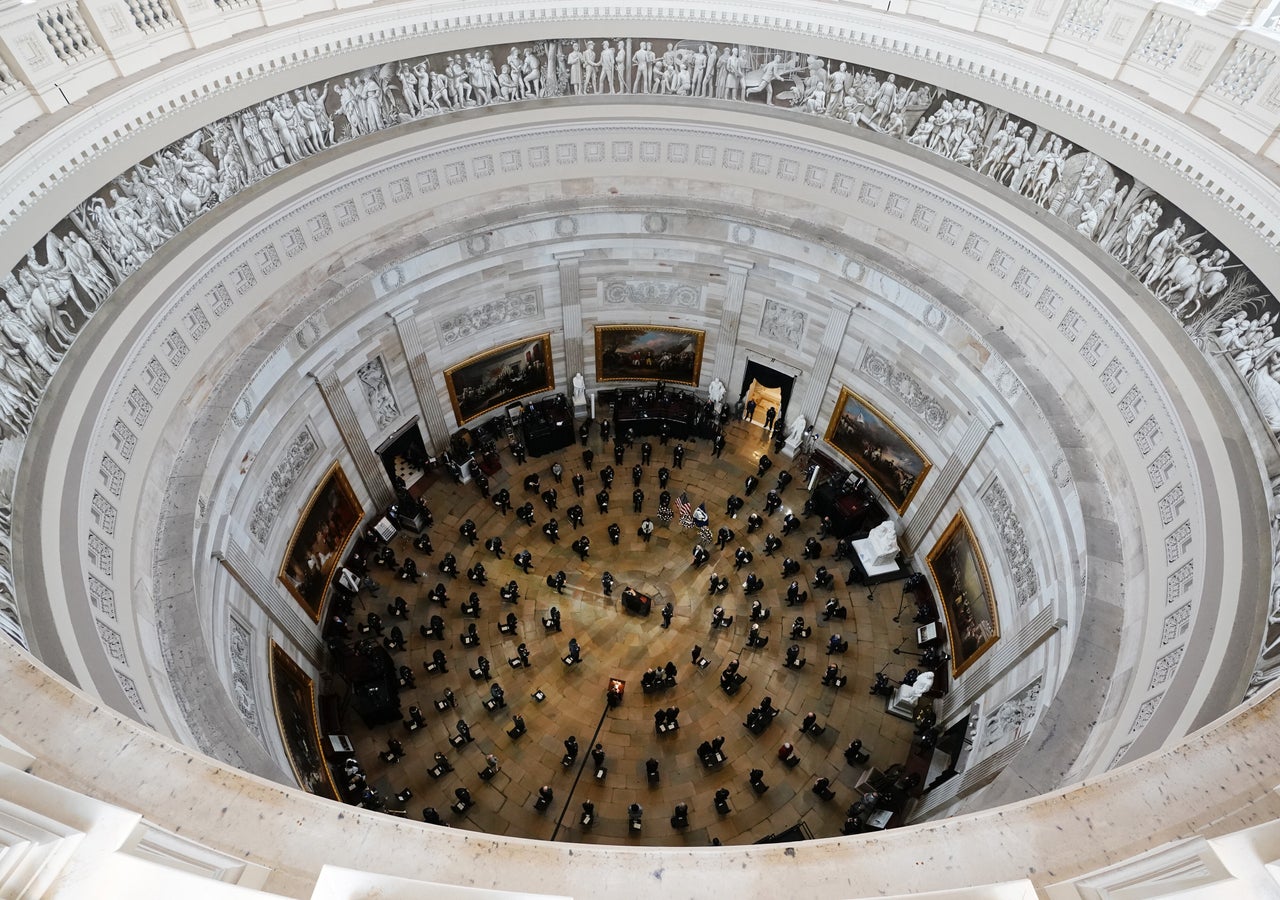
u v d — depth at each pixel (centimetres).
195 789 535
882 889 514
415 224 2255
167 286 1631
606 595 2441
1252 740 562
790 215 2347
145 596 1456
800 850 535
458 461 2741
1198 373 1473
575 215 2414
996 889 421
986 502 2125
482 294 2508
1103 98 1535
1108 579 1537
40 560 1186
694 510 2664
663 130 2309
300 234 2005
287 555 2139
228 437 1791
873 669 2291
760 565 2527
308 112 1952
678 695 2217
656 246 2531
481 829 1970
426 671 2262
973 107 1888
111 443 1451
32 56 1319
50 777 527
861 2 1903
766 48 2119
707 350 2848
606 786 2044
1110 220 1667
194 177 1733
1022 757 1315
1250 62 1305
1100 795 552
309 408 2130
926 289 2094
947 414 2239
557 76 2262
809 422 2789
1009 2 1695
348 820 533
